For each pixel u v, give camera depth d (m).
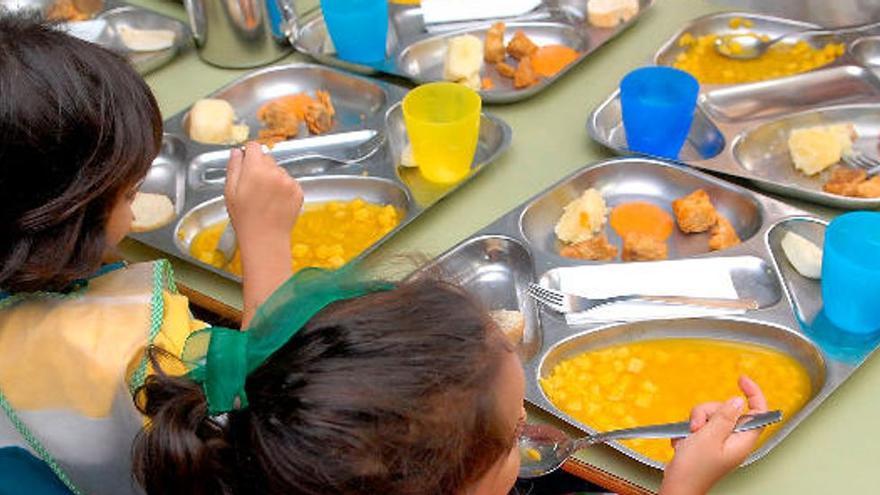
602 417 1.14
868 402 1.09
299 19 1.91
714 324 1.21
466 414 0.74
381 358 0.71
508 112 1.62
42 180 0.90
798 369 1.17
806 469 1.02
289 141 1.62
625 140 1.56
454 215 1.42
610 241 1.40
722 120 1.57
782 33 1.77
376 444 0.69
